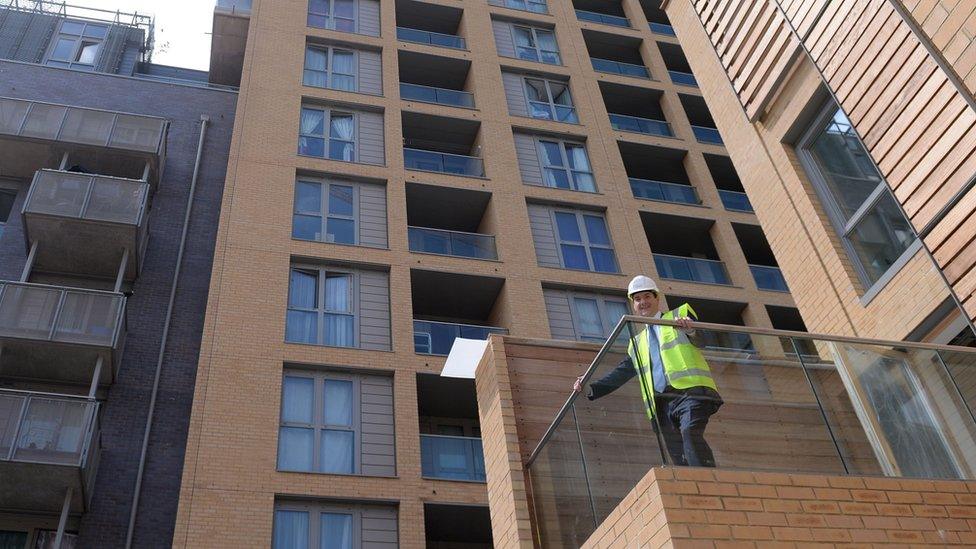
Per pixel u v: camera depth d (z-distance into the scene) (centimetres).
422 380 1975
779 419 604
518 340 876
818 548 532
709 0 1124
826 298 945
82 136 2150
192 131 2469
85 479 1588
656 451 568
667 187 2791
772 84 1017
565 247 2430
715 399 597
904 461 612
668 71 3234
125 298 1867
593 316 2277
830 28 851
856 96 802
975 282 665
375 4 2923
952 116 682
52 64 2841
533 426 812
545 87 2922
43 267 2019
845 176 948
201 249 2188
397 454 1811
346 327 2027
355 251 2148
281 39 2628
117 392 1859
